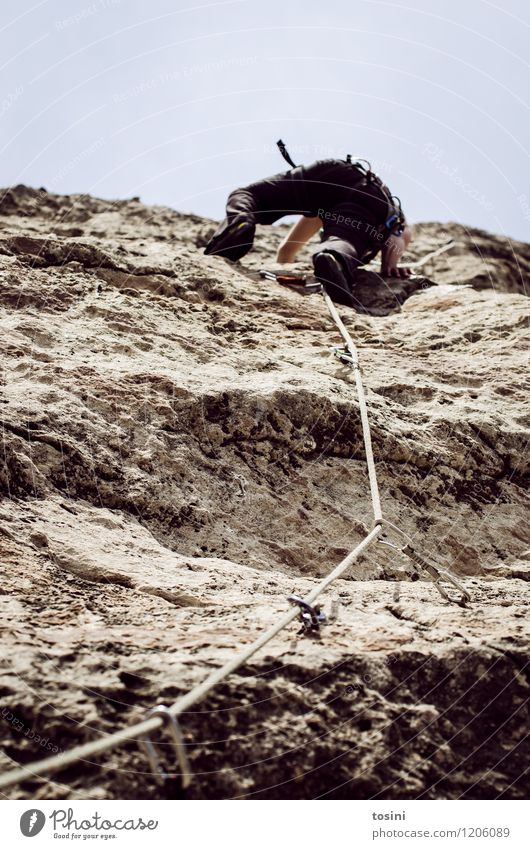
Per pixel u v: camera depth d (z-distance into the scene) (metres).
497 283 10.53
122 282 5.98
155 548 3.68
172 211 10.20
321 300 6.62
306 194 7.44
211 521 4.00
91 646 2.66
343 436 4.59
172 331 5.34
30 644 2.61
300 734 2.49
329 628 2.99
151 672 2.56
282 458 4.43
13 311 5.05
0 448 3.68
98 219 9.72
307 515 4.21
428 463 4.62
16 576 3.12
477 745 2.65
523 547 4.45
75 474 3.86
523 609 3.36
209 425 4.39
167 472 4.09
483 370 5.70
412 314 6.93
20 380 4.30
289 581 3.66
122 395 4.35
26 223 8.83
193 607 3.18
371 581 3.81
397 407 5.01
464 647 2.85
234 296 6.23
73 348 4.79
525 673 2.85
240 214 7.14
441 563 4.22
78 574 3.30
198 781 2.35
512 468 4.85
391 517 4.34
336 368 5.26
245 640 2.83
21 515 3.51
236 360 5.14
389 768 2.51
